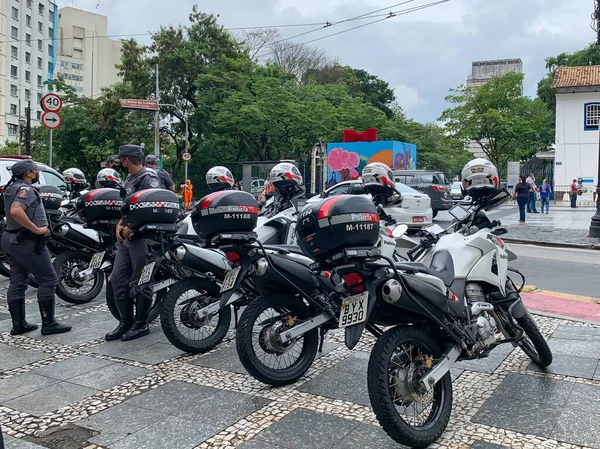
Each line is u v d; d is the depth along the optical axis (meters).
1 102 71.56
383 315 3.70
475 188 4.49
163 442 3.62
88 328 6.36
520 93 44.91
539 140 49.31
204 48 36.56
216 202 4.49
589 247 13.26
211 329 5.74
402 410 3.75
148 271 5.46
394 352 3.52
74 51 89.12
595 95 37.19
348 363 5.06
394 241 5.42
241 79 35.50
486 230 4.55
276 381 4.44
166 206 5.43
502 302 4.46
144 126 36.41
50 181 11.38
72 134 38.44
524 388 4.37
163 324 5.20
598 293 8.00
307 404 4.16
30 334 6.15
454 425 3.76
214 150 37.94
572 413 3.90
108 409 4.16
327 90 43.03
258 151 36.66
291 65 52.94
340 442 3.56
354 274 3.45
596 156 37.47
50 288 6.11
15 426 3.91
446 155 44.69
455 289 4.02
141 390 4.50
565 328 6.03
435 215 19.91
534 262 10.84
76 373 4.92
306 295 4.42
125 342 5.82
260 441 3.60
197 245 5.75
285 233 6.47
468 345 3.86
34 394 4.47
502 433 3.63
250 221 4.53
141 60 37.41
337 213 3.41
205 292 5.47
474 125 44.41
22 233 5.89
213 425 3.84
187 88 37.12
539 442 3.50
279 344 4.39
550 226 18.06
